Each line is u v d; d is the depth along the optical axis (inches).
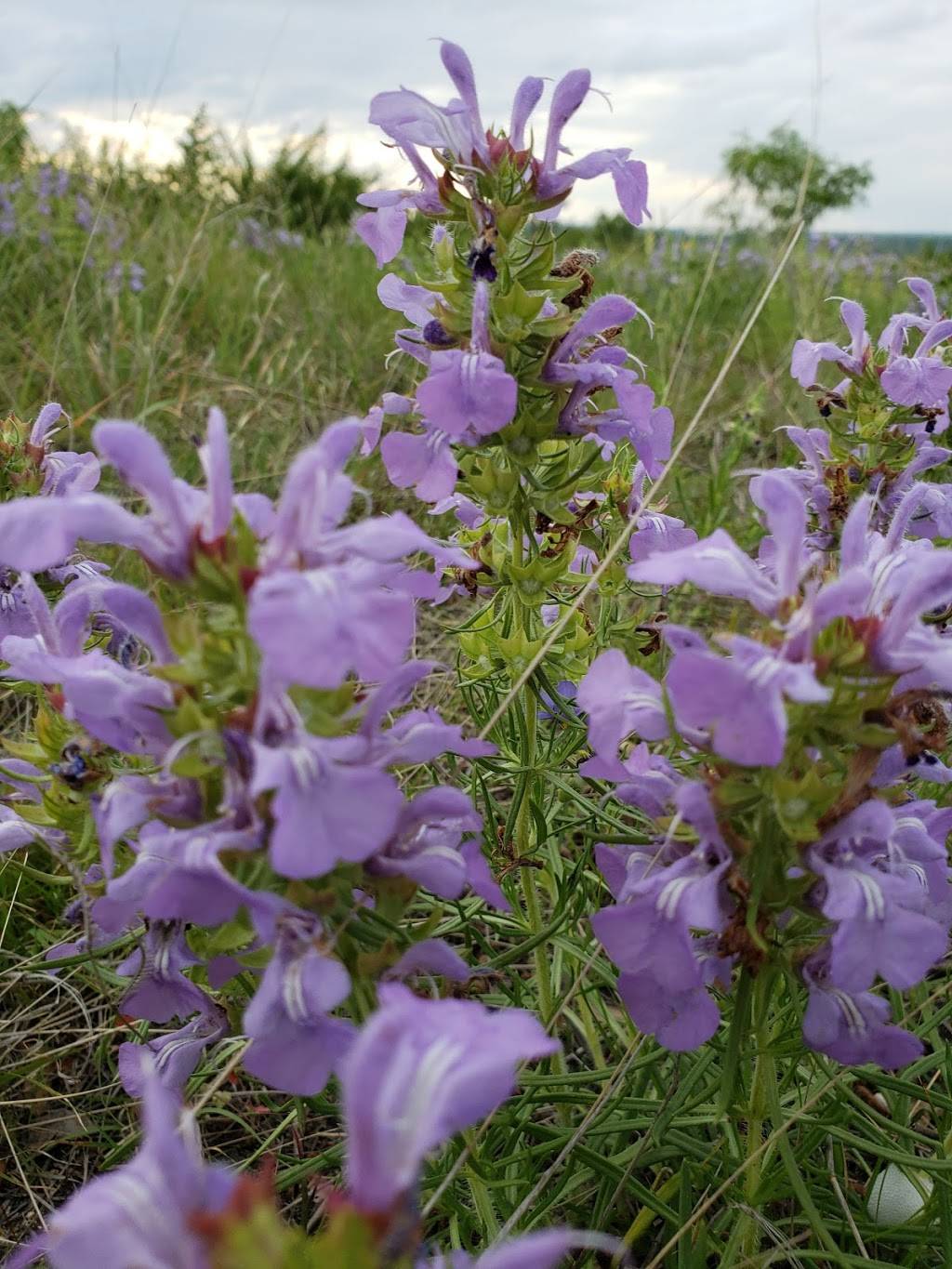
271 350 17.0
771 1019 5.3
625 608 8.7
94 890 5.1
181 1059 5.3
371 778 3.7
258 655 3.9
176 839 3.9
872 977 4.1
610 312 5.9
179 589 4.0
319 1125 6.5
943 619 6.7
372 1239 2.6
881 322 21.9
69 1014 7.3
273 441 13.8
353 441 4.1
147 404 13.0
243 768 4.0
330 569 3.7
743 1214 5.3
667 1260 5.7
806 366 8.4
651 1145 5.5
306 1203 5.7
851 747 4.7
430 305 6.5
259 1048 3.9
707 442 15.4
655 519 7.3
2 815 5.4
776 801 4.2
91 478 6.8
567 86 5.8
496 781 7.6
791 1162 5.0
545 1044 3.0
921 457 8.0
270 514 4.3
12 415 7.1
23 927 7.8
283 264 22.0
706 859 4.5
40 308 15.8
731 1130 5.4
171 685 4.1
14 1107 6.9
